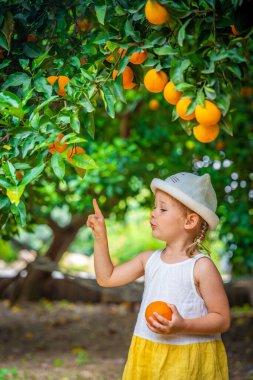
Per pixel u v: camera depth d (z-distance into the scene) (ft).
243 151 19.58
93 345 21.48
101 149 19.33
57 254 28.19
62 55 8.68
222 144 19.10
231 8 7.45
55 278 31.04
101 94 7.84
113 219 23.49
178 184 7.85
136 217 36.19
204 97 7.15
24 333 23.21
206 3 7.28
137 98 21.40
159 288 7.74
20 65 8.55
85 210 19.42
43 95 8.16
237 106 19.69
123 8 7.91
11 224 13.15
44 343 21.53
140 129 23.29
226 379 7.72
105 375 16.71
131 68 8.35
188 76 7.52
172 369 7.45
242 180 20.07
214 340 7.65
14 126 7.55
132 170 20.31
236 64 7.38
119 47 7.77
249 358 18.86
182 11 7.21
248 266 20.67
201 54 7.27
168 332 7.04
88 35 9.43
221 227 20.12
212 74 7.26
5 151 7.50
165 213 7.90
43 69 8.16
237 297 29.78
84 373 16.89
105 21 8.04
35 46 8.41
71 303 30.83
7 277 29.17
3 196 8.07
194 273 7.63
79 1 8.76
